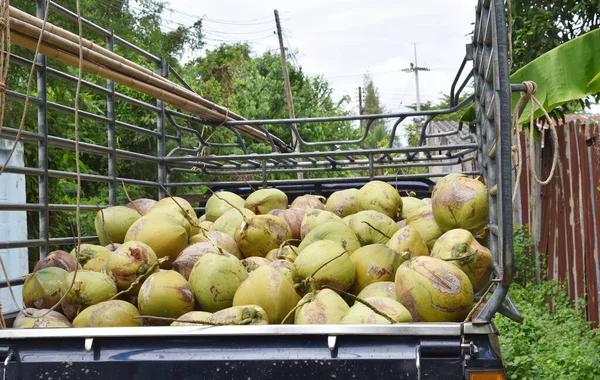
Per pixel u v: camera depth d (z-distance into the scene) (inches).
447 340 87.8
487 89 131.5
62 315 121.4
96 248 142.0
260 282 112.7
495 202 129.1
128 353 92.5
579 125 299.9
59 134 422.9
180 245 134.6
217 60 1005.8
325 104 1052.5
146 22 858.8
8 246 143.2
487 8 132.9
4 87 114.2
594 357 221.0
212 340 91.7
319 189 233.6
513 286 344.2
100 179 177.2
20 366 93.5
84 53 161.6
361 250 127.7
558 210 327.6
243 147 229.3
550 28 360.5
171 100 198.1
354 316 104.3
